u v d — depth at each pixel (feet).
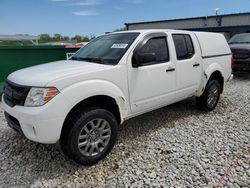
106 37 14.82
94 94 10.53
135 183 9.66
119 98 11.59
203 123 16.08
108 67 11.34
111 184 9.64
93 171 10.52
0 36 38.75
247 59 31.40
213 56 17.79
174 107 19.44
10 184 9.64
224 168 10.58
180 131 14.73
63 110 9.73
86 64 11.77
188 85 15.79
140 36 13.08
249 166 10.73
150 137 13.87
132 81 12.19
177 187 9.37
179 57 14.97
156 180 9.82
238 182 9.61
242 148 12.43
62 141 10.39
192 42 16.15
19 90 10.18
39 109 9.43
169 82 14.23
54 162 11.21
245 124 15.90
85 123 10.31
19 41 41.04
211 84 17.76
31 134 9.85
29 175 10.25
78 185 9.60
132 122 16.21
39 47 23.34
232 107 19.66
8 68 22.36
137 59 12.21
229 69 19.70
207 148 12.44
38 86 9.66
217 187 9.34
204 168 10.61
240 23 81.82
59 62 13.05
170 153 11.96
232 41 36.47
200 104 18.02
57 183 9.72
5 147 12.67
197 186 9.42
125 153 12.01
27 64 23.08
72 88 9.96
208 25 88.28
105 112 10.98
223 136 13.97
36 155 11.85
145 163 11.08
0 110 18.74
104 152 11.19
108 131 11.28
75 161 10.60
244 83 30.07
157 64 13.46
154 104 13.69
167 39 14.32
